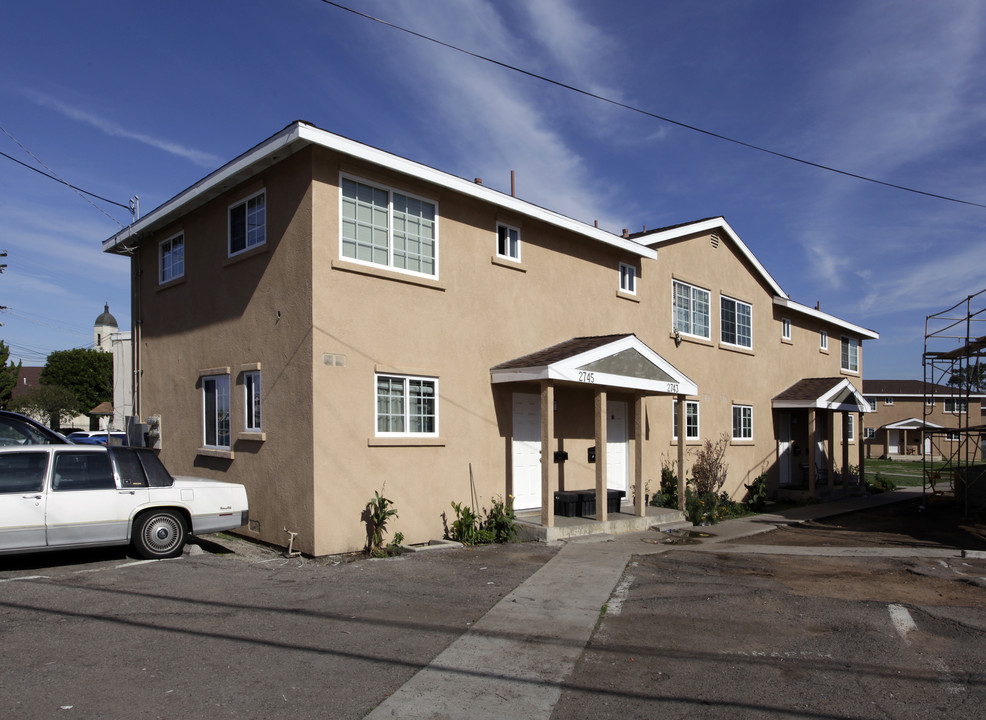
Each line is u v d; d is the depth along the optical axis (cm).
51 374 5416
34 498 828
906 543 1311
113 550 970
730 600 815
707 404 1900
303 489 982
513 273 1304
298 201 1015
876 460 5122
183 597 730
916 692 547
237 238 1170
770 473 2194
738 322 2089
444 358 1158
